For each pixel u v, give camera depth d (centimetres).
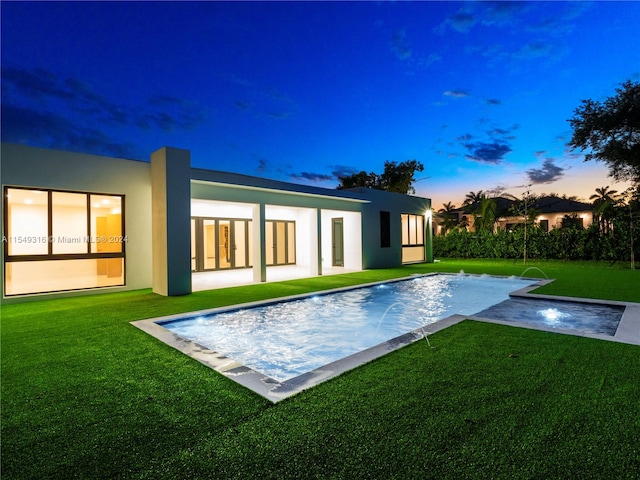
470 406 262
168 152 839
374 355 377
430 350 392
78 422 249
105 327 518
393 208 1656
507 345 407
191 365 361
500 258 1939
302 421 244
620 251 1594
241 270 1507
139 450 214
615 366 338
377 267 1562
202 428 238
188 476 189
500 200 3253
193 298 789
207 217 1440
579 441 215
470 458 200
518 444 213
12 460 205
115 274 934
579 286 888
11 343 439
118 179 895
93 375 335
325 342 519
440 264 1722
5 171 735
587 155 1681
